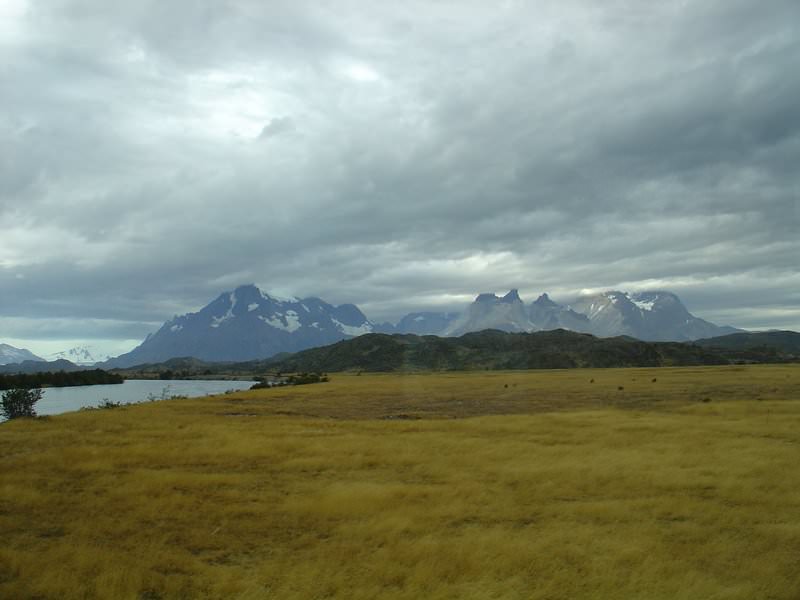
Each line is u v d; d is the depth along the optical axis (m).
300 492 16.11
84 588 9.23
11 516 13.53
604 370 137.38
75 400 83.62
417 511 13.98
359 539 12.13
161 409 44.03
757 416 31.62
